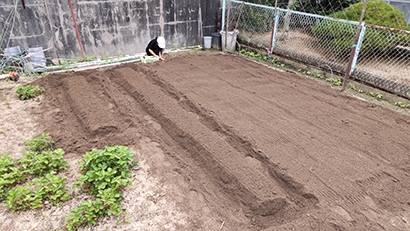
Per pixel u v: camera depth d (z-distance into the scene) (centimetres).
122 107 548
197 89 609
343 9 894
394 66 669
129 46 862
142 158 417
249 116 504
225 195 353
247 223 314
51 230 307
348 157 403
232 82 663
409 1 859
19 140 457
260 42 872
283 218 318
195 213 328
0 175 360
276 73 736
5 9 681
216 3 948
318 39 774
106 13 792
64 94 612
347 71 621
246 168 376
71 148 438
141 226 311
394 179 367
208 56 869
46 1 713
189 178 380
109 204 325
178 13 896
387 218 315
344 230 296
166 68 741
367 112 543
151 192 355
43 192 338
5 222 316
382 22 740
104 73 716
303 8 972
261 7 857
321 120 503
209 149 411
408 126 498
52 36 751
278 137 441
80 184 364
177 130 465
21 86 630
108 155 364
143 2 829
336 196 337
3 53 706
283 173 364
